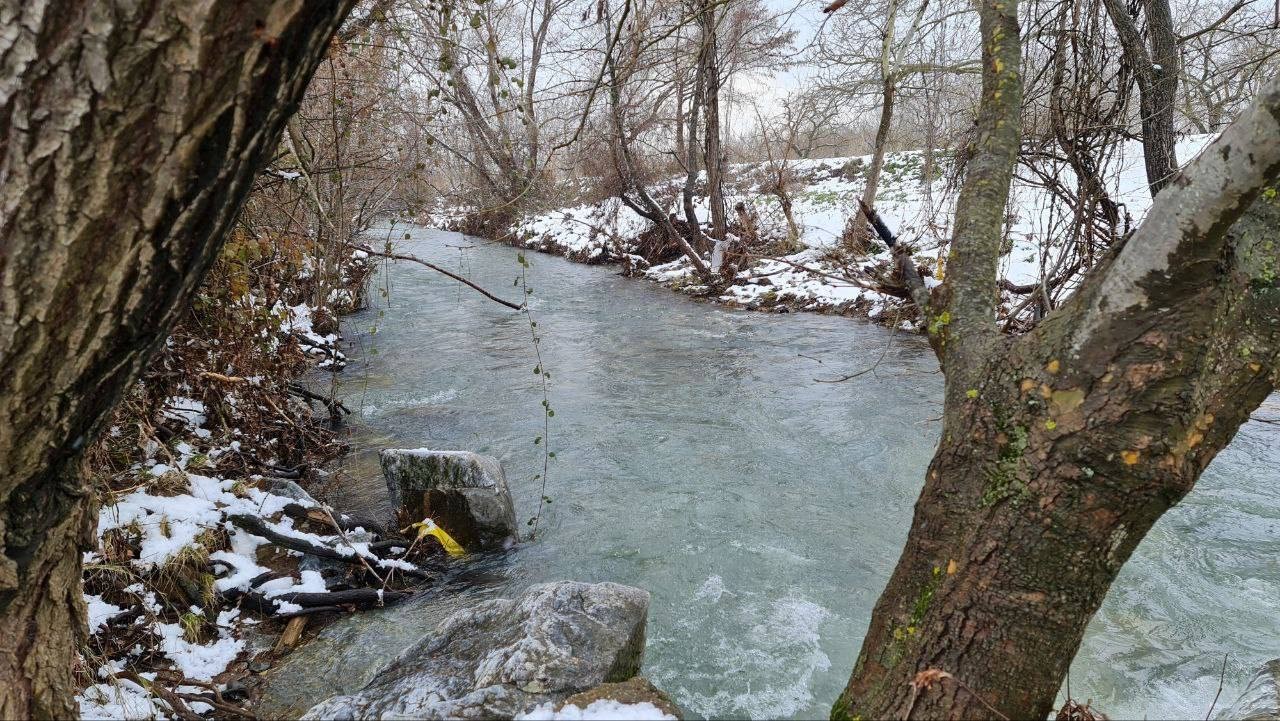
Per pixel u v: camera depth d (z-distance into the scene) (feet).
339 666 11.12
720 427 21.68
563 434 21.33
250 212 18.98
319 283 30.27
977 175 6.89
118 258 3.89
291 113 4.02
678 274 49.85
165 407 16.81
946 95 38.22
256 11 3.39
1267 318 5.02
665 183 62.59
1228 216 4.37
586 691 7.54
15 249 3.69
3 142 3.44
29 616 5.16
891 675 6.06
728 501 17.02
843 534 15.46
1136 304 4.82
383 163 27.12
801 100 44.32
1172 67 19.95
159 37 3.29
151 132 3.54
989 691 5.55
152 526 12.51
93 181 3.59
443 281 49.70
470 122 23.21
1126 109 18.47
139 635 10.89
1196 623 11.93
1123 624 12.01
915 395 23.88
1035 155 18.24
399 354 30.78
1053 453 5.19
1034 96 17.78
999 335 6.00
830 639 11.99
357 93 22.15
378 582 13.35
